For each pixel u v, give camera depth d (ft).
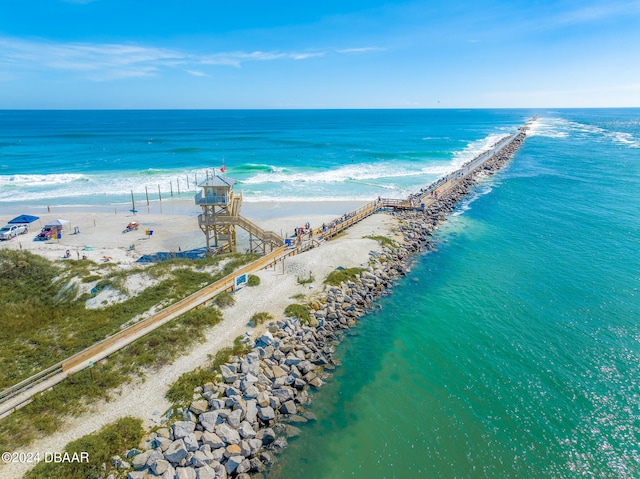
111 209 177.58
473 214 171.42
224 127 654.53
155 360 66.90
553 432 58.65
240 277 92.89
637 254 122.52
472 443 57.11
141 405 58.13
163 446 50.90
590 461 53.93
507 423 60.54
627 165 277.64
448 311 92.73
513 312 91.50
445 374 71.67
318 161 300.40
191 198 196.85
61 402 57.26
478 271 113.70
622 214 164.35
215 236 123.34
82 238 139.85
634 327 84.12
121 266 109.19
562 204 182.70
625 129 609.42
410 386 68.69
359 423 60.49
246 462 51.75
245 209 177.78
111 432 51.85
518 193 206.49
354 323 88.07
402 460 54.39
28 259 101.71
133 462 48.37
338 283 99.30
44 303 88.17
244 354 71.20
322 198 198.49
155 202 189.57
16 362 68.49
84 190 208.44
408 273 113.19
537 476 52.06
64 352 70.74
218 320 80.23
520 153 346.54
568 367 72.54
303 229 140.67
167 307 82.69
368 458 54.60
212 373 64.75
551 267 114.93
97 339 73.77
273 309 86.74
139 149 355.15
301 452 55.16
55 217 163.53
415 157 328.08
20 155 315.78
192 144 398.01
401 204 175.83
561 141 435.53
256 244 136.77
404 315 91.56
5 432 51.34
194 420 55.62
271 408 60.13
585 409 62.80
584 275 109.09
